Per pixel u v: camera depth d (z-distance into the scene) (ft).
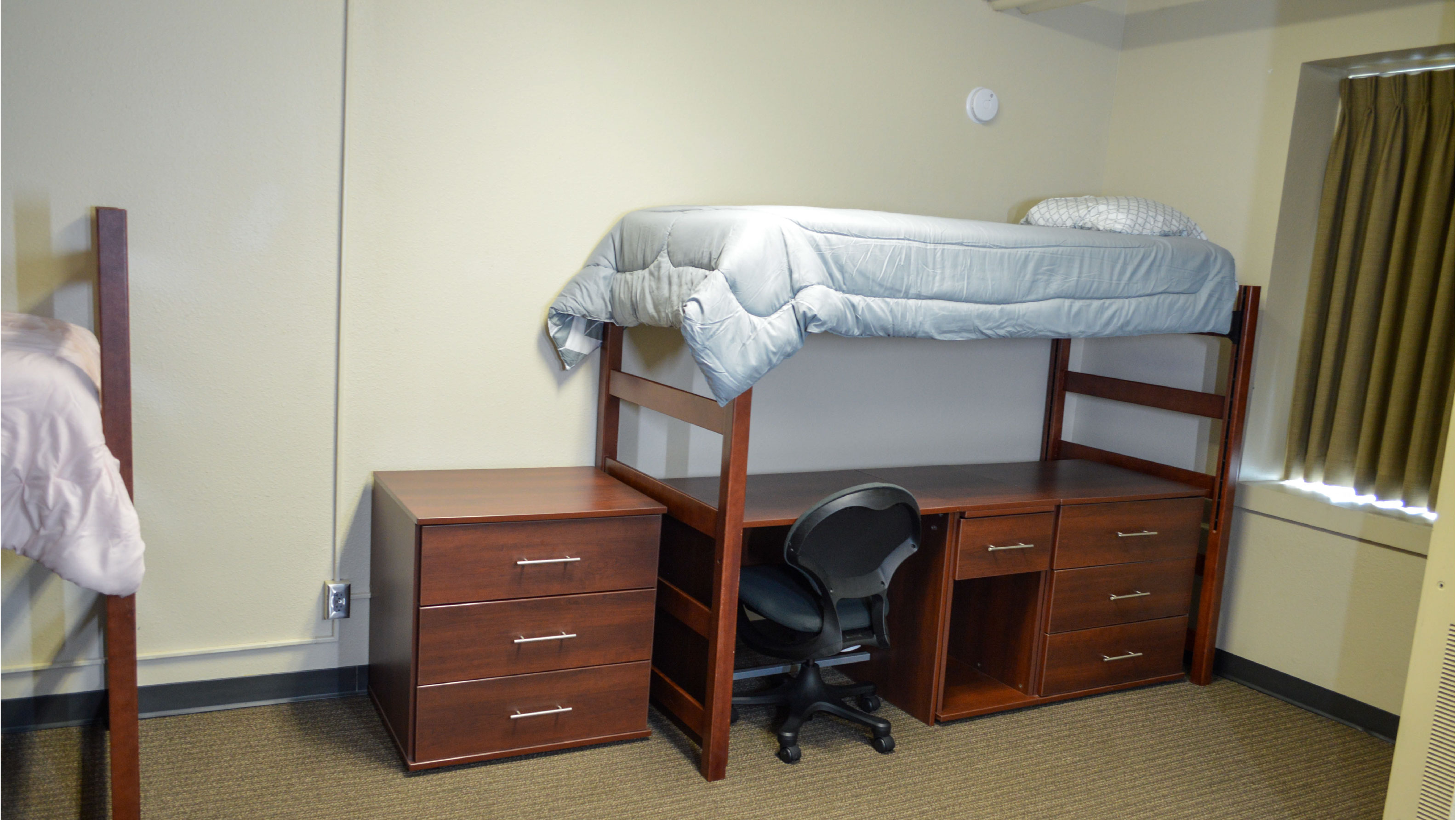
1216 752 9.45
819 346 11.12
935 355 11.93
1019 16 11.87
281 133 8.36
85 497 5.50
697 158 10.19
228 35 8.06
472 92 9.01
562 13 9.28
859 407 11.50
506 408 9.67
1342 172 10.91
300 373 8.76
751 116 10.43
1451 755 6.70
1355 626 10.22
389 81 8.66
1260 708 10.61
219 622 8.82
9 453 5.33
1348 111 10.83
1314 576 10.58
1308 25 10.60
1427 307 10.00
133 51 7.77
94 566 5.57
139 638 8.52
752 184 10.56
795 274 7.57
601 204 9.77
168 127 7.97
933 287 8.36
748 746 8.97
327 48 8.41
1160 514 10.61
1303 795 8.68
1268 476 11.55
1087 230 10.27
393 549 8.29
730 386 7.28
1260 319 11.08
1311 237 11.23
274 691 9.11
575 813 7.59
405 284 9.02
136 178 7.93
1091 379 12.41
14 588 8.05
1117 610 10.53
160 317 8.18
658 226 8.63
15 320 6.61
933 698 9.61
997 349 12.39
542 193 9.46
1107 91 12.68
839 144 11.00
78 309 7.88
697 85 10.07
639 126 9.83
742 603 8.99
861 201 11.27
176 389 8.32
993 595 10.68
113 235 6.07
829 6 10.68
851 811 7.93
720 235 7.50
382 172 8.77
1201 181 11.71
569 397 9.96
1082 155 12.67
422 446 9.36
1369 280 10.45
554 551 8.05
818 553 8.26
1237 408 10.65
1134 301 9.67
